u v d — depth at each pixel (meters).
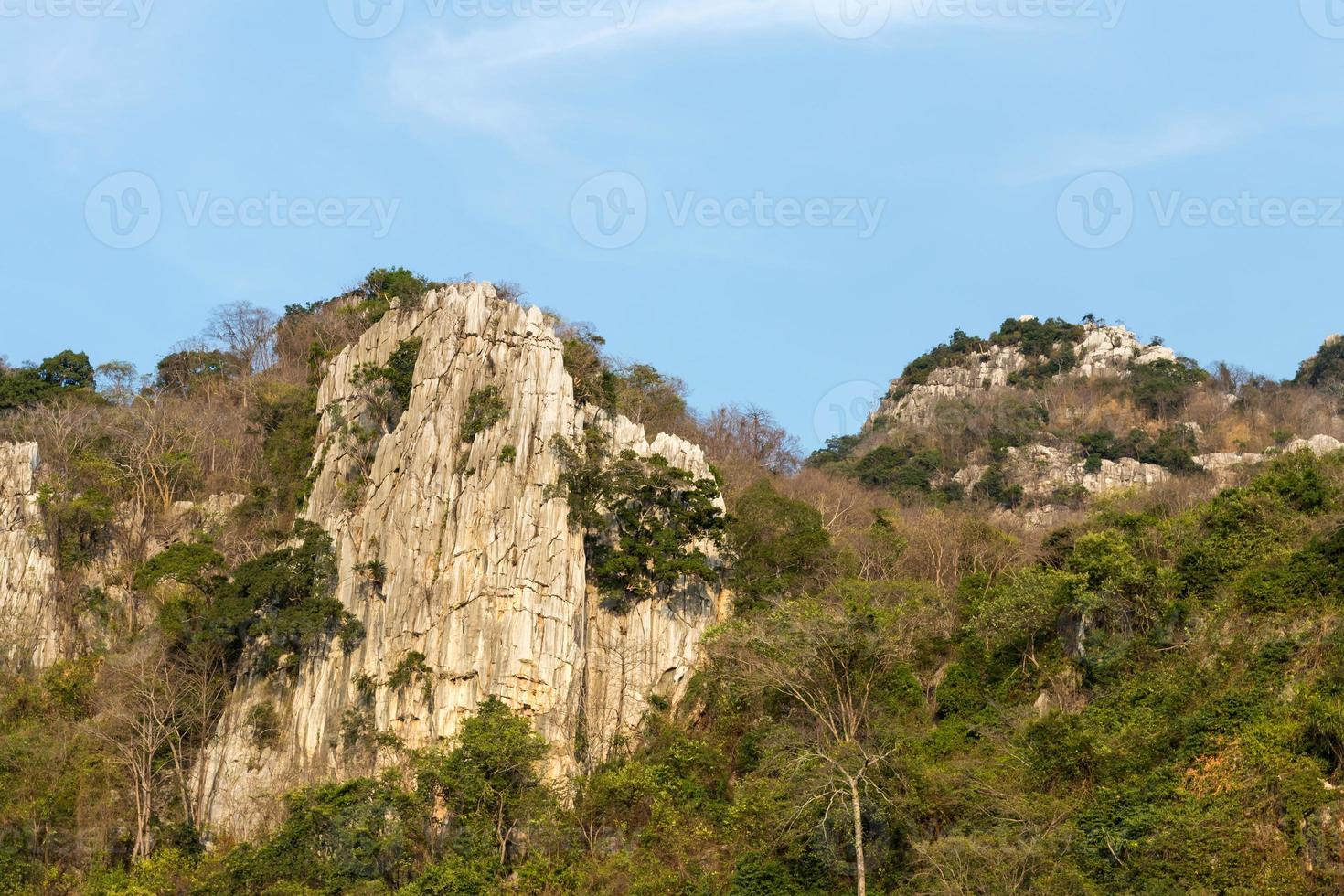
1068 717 72.38
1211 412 176.38
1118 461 165.62
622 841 77.62
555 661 83.31
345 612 88.44
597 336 102.19
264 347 138.25
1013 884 63.97
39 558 100.88
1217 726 69.25
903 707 81.06
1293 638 72.81
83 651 98.31
